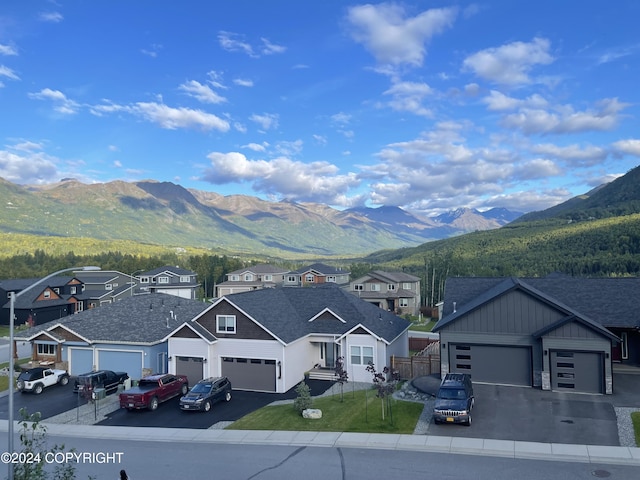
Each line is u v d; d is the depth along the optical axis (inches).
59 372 1379.2
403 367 1321.4
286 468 735.7
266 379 1280.8
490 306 1198.9
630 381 1175.0
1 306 2600.9
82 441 914.7
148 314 1583.4
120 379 1307.8
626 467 706.2
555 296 1435.8
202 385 1138.7
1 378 1459.2
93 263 5556.1
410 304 3110.2
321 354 1451.8
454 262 3804.1
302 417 998.4
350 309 1496.1
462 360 1219.9
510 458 750.5
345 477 693.3
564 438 826.2
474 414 968.3
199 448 849.5
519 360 1178.0
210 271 4923.7
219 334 1327.5
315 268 3993.6
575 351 1111.0
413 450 796.6
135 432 958.4
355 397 1141.7
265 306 1423.5
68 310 2827.3
